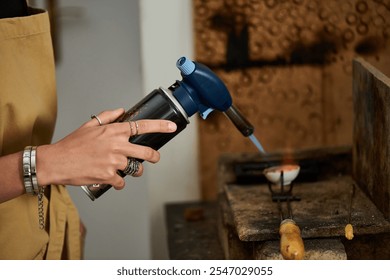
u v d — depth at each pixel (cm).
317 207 137
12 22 123
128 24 202
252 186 157
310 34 194
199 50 200
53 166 111
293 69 199
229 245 141
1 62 121
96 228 218
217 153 211
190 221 191
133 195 216
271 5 194
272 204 141
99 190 118
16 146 126
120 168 111
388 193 127
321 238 126
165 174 217
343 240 130
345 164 163
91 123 116
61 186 140
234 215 136
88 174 110
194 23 198
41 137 135
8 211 127
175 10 204
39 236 132
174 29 206
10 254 129
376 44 190
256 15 196
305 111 202
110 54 204
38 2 199
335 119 202
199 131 209
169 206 209
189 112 119
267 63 199
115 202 216
